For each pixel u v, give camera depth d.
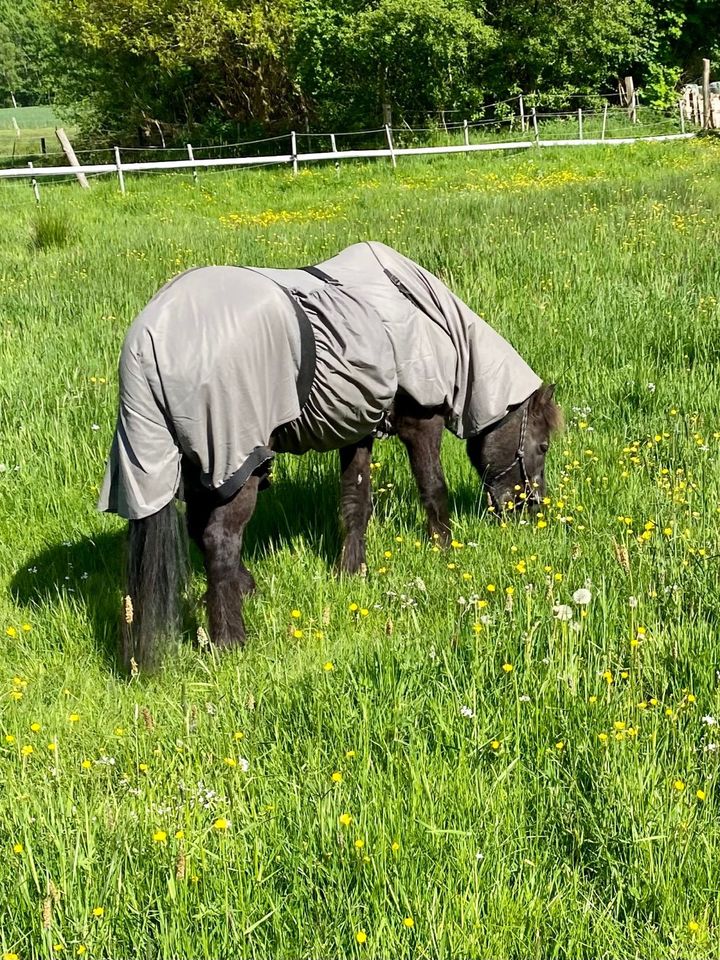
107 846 2.96
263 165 25.36
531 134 27.06
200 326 3.94
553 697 3.63
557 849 3.04
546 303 8.82
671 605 4.25
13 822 3.11
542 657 3.92
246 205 18.95
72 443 6.41
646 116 30.09
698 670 3.78
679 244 10.45
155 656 3.97
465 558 4.97
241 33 27.78
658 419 6.56
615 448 6.21
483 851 2.98
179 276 4.13
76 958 2.62
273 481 6.08
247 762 3.33
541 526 5.16
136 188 21.09
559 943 2.68
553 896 2.87
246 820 3.12
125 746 3.60
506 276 9.66
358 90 28.44
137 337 3.91
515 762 3.31
